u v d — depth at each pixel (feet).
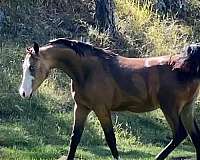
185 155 39.34
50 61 29.84
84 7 63.41
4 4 58.34
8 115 43.57
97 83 29.71
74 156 32.17
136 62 30.27
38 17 59.41
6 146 37.14
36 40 55.93
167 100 29.40
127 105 30.25
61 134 41.98
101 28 60.08
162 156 29.60
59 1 62.64
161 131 47.78
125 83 29.76
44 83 48.65
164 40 63.46
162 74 29.53
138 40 61.82
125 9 66.23
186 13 71.10
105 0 59.88
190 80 29.32
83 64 30.01
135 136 45.27
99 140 41.88
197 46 29.50
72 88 30.55
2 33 55.31
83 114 30.55
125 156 37.45
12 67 49.75
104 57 30.32
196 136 29.94
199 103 53.16
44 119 43.80
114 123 45.96
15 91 46.24
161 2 69.67
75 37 57.98
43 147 37.27
